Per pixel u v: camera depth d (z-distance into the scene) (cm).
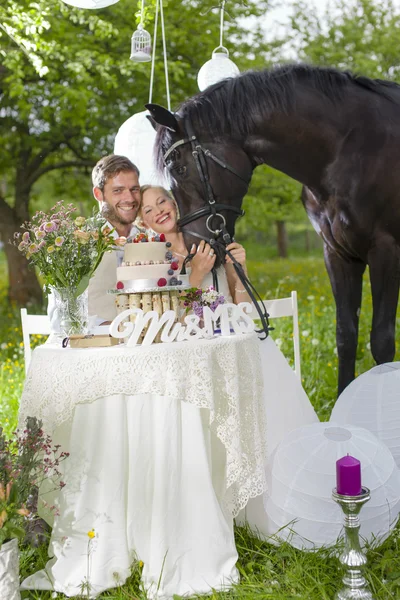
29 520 231
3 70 883
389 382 292
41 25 633
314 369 484
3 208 1041
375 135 314
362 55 1009
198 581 229
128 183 299
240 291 295
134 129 356
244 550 256
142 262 239
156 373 226
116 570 229
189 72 897
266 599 217
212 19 876
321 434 257
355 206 315
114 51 866
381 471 244
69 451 238
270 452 275
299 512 246
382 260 320
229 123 295
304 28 1060
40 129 1048
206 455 235
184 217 285
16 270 1041
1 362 558
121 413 232
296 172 321
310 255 2095
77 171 1184
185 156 286
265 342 292
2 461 218
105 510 230
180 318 252
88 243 242
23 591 233
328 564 237
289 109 307
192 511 234
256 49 993
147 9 506
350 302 352
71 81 900
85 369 229
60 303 245
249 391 248
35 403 240
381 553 249
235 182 293
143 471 233
